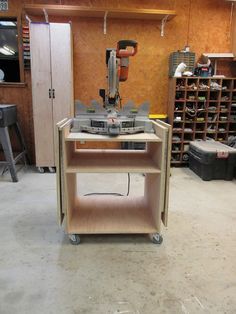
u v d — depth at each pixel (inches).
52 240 79.7
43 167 144.3
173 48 156.4
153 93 161.2
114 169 74.3
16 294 58.4
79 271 66.2
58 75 133.6
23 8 137.8
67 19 146.7
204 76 147.3
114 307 55.5
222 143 149.9
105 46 152.0
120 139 71.8
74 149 89.0
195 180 135.1
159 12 139.5
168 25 153.2
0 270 65.9
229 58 157.8
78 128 79.0
